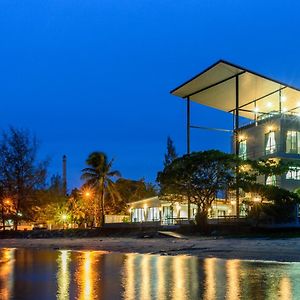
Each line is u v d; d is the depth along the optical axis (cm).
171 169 4762
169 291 1304
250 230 4444
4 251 3391
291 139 5253
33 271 1934
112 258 2548
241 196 5112
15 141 6625
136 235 5009
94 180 7050
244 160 4622
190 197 4844
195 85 5544
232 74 5191
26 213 6725
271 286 1352
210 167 4600
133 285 1440
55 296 1270
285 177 4991
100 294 1278
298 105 5775
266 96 5738
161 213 6059
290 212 4484
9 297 1274
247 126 5788
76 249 3528
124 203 8256
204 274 1673
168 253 2816
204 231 4619
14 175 6581
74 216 7700
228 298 1170
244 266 1931
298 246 2905
